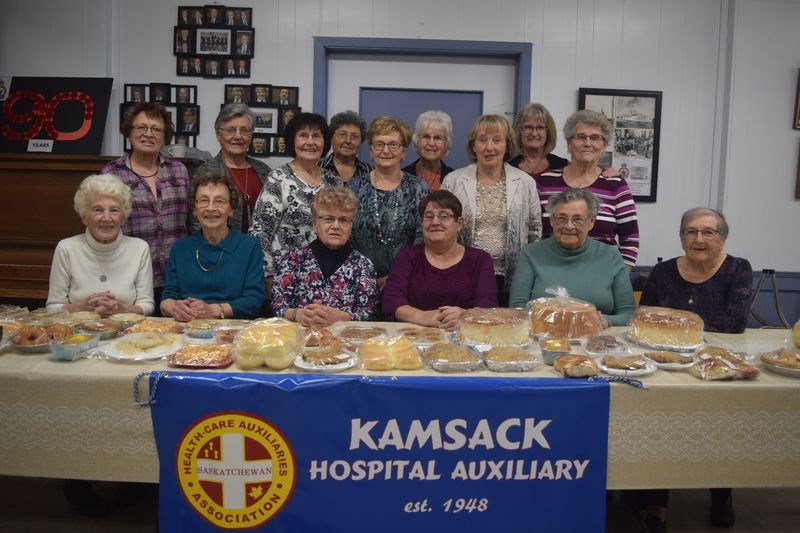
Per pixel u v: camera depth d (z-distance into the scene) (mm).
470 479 1332
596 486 1343
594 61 3900
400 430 1310
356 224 2488
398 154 2484
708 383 1348
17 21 3709
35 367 1381
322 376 1324
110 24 3707
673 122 3969
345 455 1312
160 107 2592
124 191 2055
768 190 3994
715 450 1358
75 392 1335
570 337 1720
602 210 2582
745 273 2037
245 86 3801
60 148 3574
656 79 3938
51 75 3729
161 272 2580
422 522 1338
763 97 3920
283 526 1329
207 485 1321
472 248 2223
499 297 2607
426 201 2100
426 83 3988
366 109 3990
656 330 1637
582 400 1320
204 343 1624
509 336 1607
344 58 3943
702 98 3965
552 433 1323
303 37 3803
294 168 2598
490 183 2615
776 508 2150
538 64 3885
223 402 1293
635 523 2002
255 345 1409
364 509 1330
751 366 1410
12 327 1605
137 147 2543
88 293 2066
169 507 1329
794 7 3857
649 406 1337
